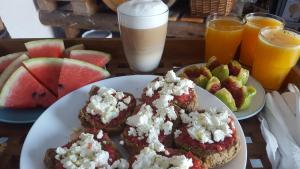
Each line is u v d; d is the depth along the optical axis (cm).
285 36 32
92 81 32
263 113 29
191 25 57
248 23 36
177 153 21
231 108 28
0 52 38
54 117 26
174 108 25
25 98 30
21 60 33
